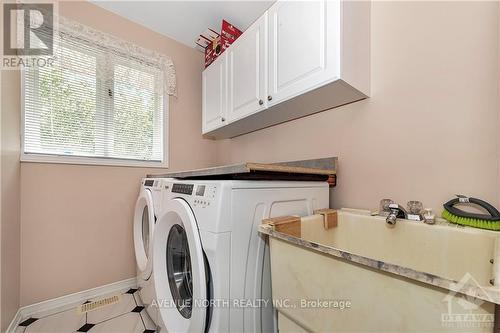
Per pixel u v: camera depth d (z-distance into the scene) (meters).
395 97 1.20
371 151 1.30
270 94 1.44
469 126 0.97
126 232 1.92
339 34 1.08
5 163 1.24
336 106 1.47
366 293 0.60
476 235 0.81
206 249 0.83
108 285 1.82
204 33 2.13
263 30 1.50
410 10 1.16
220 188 0.85
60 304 1.60
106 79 1.86
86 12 1.77
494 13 0.92
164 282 1.15
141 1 1.78
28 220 1.52
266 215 0.97
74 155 1.72
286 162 1.81
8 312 1.29
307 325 0.75
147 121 2.09
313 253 0.72
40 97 1.61
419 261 0.94
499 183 0.87
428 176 1.08
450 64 1.03
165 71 2.16
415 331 0.51
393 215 1.01
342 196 1.42
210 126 2.13
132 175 1.97
